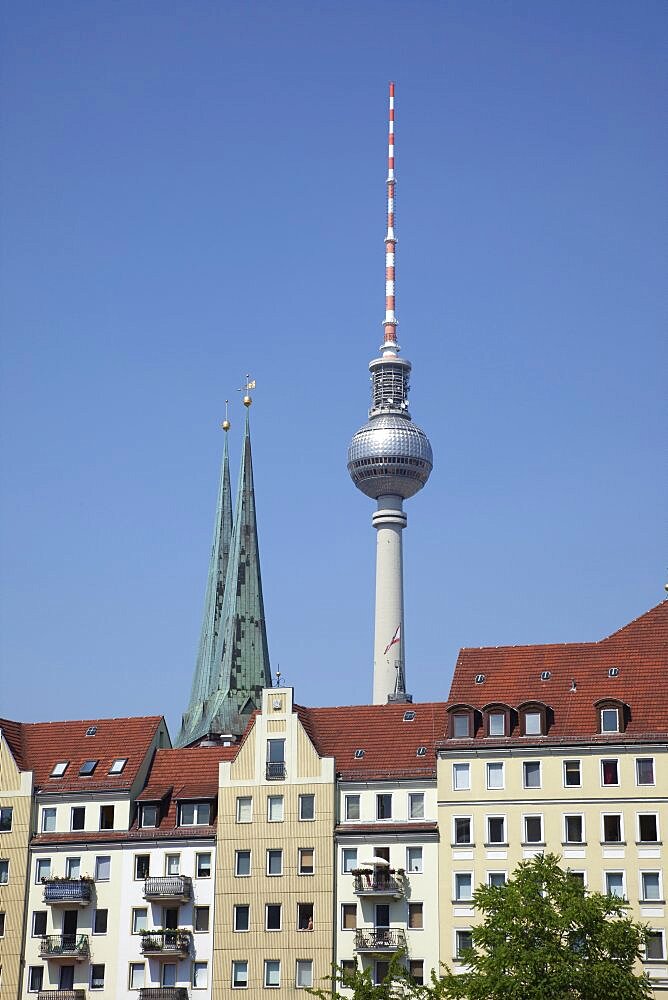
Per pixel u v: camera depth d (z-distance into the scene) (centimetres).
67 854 12275
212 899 11819
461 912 11219
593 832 11138
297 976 11431
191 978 11662
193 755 12744
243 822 11938
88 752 12875
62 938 11994
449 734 11700
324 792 11819
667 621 12044
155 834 12100
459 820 11456
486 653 12306
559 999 8975
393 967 9831
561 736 11431
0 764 12712
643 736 11225
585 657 12025
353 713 12431
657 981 10644
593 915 9262
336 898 11562
